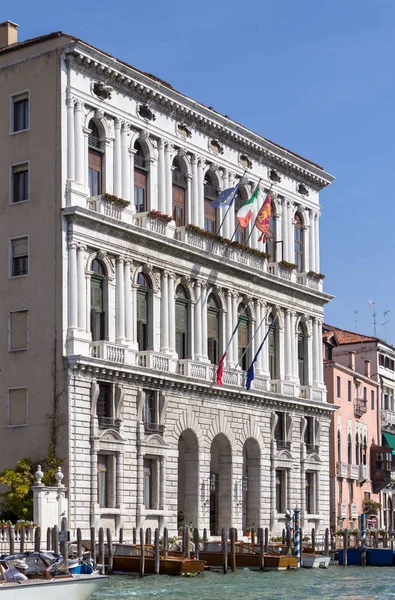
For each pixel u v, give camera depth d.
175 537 59.28
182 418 61.69
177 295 63.03
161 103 62.34
